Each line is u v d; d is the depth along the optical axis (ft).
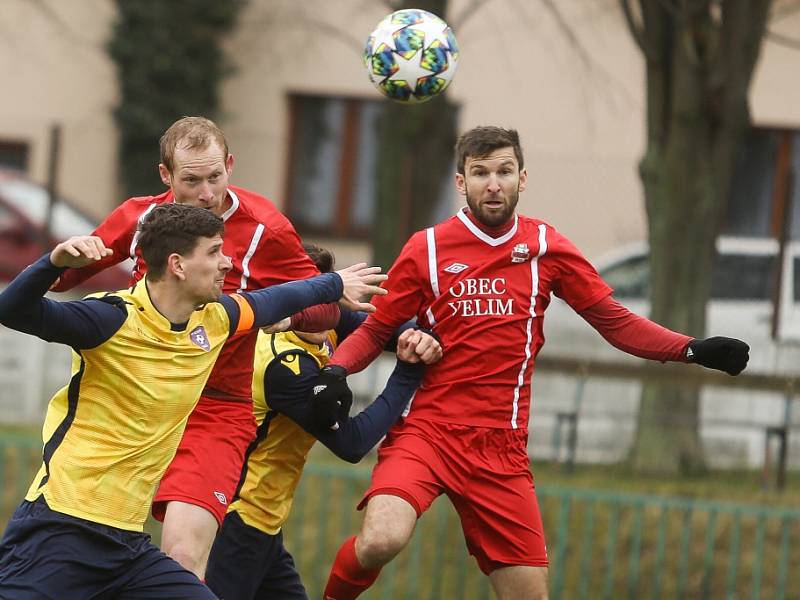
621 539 119.65
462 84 211.82
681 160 139.33
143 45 231.30
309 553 120.26
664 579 117.08
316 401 67.15
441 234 69.21
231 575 74.02
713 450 133.69
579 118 207.51
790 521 112.27
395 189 149.48
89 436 59.06
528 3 209.67
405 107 149.38
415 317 72.08
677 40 136.98
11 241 168.35
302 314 69.21
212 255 59.77
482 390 68.69
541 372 135.64
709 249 140.36
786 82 199.41
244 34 232.73
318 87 228.43
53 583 57.77
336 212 216.33
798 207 144.25
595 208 154.30
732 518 121.08
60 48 234.58
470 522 69.92
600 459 134.31
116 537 59.06
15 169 191.01
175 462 68.18
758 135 199.00
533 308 69.00
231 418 69.26
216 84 232.53
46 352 146.92
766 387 130.52
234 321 62.34
